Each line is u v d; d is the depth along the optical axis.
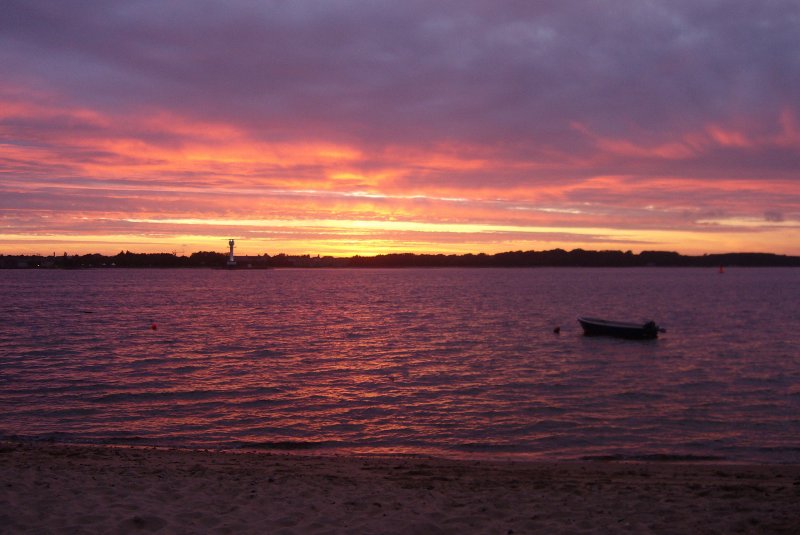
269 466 13.22
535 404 22.41
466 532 7.84
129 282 170.25
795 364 32.25
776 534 7.55
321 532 7.68
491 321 57.41
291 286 146.50
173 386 25.03
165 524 7.73
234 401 22.50
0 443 15.90
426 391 24.62
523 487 11.07
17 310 67.88
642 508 9.07
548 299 94.19
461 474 12.78
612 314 67.56
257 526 7.85
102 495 8.98
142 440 17.36
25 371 28.28
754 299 94.31
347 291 119.88
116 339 41.22
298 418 20.22
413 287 140.62
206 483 10.33
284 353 35.31
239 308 73.12
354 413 20.95
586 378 27.94
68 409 20.98
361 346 38.91
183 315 62.31
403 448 16.94
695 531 7.79
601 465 14.73
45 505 8.31
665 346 40.25
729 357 35.00
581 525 8.15
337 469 13.12
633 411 21.38
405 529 7.87
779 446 17.17
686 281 186.75
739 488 10.95
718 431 18.88
